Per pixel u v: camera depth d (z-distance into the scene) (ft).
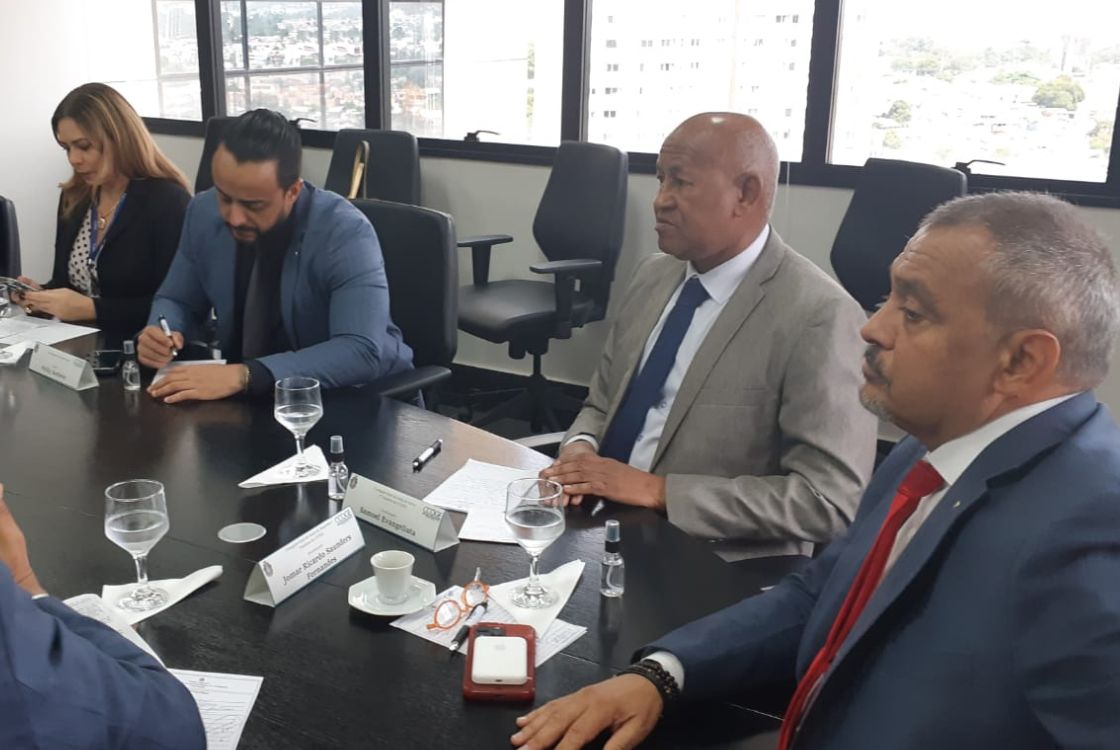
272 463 5.24
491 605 3.86
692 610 3.89
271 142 6.49
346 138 13.33
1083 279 2.59
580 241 11.66
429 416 6.05
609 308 12.66
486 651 3.43
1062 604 2.39
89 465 5.17
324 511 4.69
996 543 2.60
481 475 5.12
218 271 7.46
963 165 10.37
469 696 3.29
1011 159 10.39
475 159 13.23
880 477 3.72
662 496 4.92
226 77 15.38
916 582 2.73
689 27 11.68
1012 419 2.78
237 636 3.63
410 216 7.70
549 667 3.50
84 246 9.27
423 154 13.64
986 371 2.71
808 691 3.13
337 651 3.55
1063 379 2.69
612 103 12.43
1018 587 2.50
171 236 8.91
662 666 3.37
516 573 4.14
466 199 13.48
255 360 6.42
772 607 3.71
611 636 3.70
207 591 3.94
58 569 4.07
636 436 5.93
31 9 15.47
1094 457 2.59
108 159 8.81
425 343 7.69
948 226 2.75
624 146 12.50
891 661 2.76
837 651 3.02
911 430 3.00
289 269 7.02
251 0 14.69
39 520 4.51
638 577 4.14
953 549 2.71
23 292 8.20
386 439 5.63
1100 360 2.67
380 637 3.65
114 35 16.16
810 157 11.14
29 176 15.93
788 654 3.62
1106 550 2.40
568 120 12.59
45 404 6.12
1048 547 2.48
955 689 2.57
